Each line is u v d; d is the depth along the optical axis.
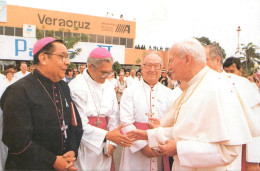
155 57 2.34
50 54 1.66
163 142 1.73
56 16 17.77
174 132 1.60
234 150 1.39
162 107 2.36
